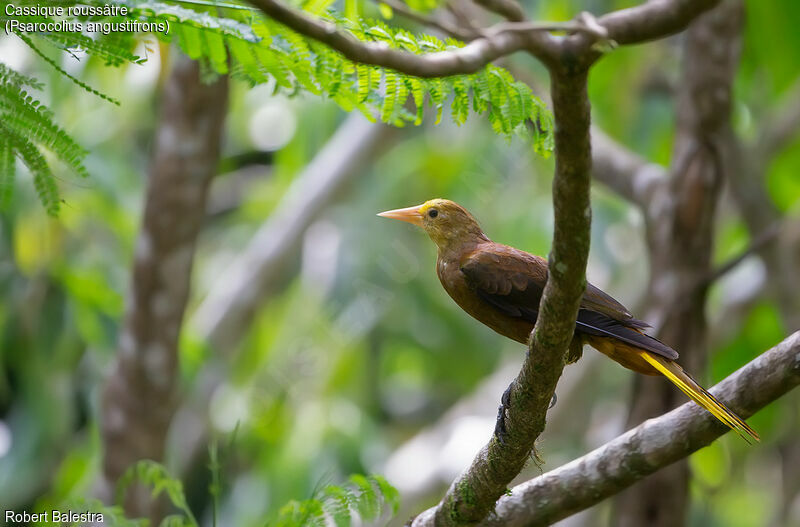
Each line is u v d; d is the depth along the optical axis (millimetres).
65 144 5488
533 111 5699
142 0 5367
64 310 13805
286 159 16031
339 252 16828
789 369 5992
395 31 5625
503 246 8062
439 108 5664
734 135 11703
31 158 5500
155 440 11539
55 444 14344
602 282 18188
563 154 4160
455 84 5629
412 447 16672
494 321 7883
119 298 13672
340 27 5121
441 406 19703
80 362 14812
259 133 18344
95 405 13836
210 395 14828
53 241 13391
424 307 17422
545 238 16719
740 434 6078
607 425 17859
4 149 5461
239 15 5676
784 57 13102
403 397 19812
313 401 15945
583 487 6621
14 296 13695
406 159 17422
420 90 5629
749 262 16672
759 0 12773
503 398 5973
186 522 6918
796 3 12633
